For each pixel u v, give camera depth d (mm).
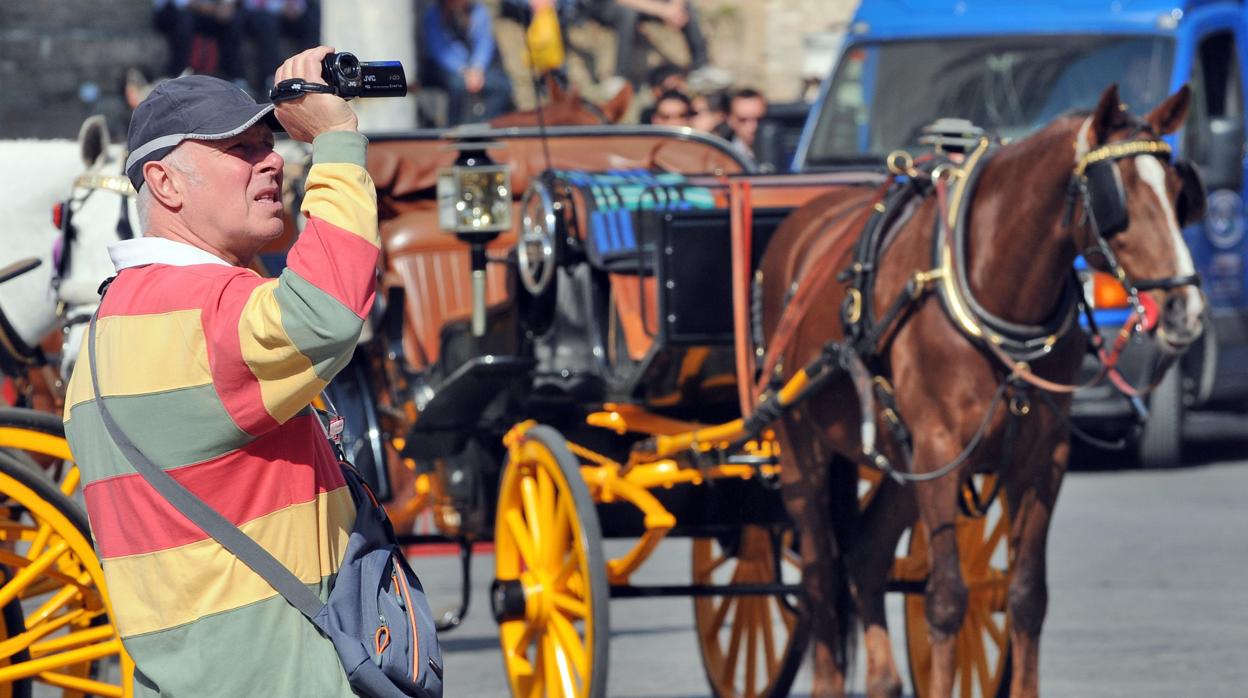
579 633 30000
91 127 25406
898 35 54344
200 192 13500
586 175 28062
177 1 72438
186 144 13461
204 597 13211
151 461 13164
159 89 13547
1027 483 22516
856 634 25891
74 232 24344
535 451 25719
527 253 27297
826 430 24766
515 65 76375
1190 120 53344
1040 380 21656
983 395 21953
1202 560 38906
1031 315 21906
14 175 25750
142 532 13234
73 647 21391
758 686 30141
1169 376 51375
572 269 27156
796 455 25531
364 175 13195
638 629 34469
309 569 13461
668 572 38875
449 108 67750
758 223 26969
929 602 22031
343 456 14711
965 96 53125
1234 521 43719
